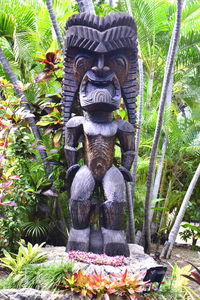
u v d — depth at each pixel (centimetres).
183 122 833
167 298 381
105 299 330
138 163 672
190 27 821
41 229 525
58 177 546
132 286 345
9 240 491
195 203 796
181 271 450
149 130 729
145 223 591
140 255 449
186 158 779
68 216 602
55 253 438
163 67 786
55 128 518
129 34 424
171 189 809
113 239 417
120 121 452
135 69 446
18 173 506
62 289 354
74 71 439
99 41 414
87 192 429
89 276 353
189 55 765
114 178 433
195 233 834
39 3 819
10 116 485
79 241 418
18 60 620
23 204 506
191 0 727
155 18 679
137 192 696
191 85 852
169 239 677
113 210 423
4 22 575
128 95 450
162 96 527
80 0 575
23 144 502
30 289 351
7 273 454
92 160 433
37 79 518
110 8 677
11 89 629
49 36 725
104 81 422
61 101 507
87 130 430
